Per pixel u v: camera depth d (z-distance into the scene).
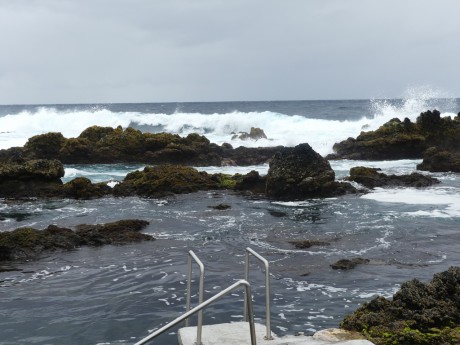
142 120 66.38
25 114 64.44
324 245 16.27
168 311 10.77
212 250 15.87
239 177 30.03
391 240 16.73
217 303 11.15
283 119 60.84
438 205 22.61
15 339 9.37
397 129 42.62
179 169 29.34
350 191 26.27
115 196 26.56
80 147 40.25
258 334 6.90
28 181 27.06
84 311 10.77
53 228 17.19
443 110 83.31
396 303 8.75
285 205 23.70
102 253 15.59
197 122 64.12
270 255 15.19
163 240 17.20
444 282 9.30
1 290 12.16
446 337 7.68
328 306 10.90
